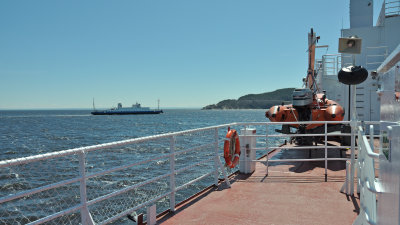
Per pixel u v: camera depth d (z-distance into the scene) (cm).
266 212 424
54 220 812
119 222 777
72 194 988
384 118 217
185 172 1214
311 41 996
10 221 814
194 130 465
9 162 217
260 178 611
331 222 388
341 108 895
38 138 4209
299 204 455
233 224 384
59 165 1317
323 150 918
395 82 179
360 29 1279
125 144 323
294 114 904
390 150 159
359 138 409
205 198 490
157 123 8612
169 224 386
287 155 864
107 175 1334
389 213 165
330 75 1284
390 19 1241
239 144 611
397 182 145
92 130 5806
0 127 7025
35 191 234
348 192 495
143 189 1134
